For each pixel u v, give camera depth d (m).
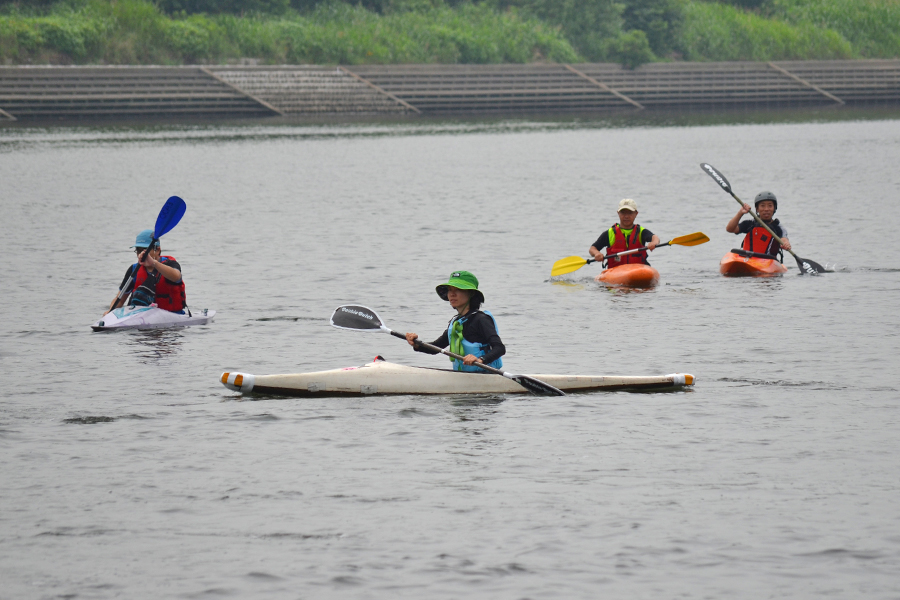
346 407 34.72
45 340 45.69
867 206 94.62
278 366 41.12
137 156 156.88
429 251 72.81
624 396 35.88
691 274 64.12
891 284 58.22
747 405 34.47
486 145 179.62
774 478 27.47
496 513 25.27
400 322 49.84
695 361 41.09
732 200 104.19
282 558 22.92
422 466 28.64
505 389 36.53
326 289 58.53
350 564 22.61
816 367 39.69
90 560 22.91
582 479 27.53
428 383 36.41
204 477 27.89
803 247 72.31
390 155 160.88
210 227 85.88
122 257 70.31
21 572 22.38
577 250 73.44
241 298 55.97
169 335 46.84
